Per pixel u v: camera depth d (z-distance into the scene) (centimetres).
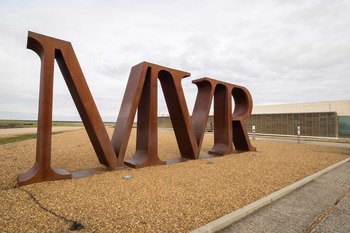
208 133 2973
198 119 1053
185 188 560
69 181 615
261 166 844
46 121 616
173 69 908
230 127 1156
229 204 461
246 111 1256
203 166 835
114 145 823
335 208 462
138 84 805
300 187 607
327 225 387
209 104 1038
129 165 821
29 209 416
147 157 832
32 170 641
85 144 1482
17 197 480
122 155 775
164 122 4488
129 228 352
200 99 1091
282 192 539
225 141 1156
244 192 539
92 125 707
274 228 373
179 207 439
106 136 744
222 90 1174
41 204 442
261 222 395
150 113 846
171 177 668
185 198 489
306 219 409
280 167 834
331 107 3091
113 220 378
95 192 520
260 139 2155
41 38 610
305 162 945
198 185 588
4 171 737
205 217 398
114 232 339
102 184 587
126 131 779
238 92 1268
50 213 400
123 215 398
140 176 677
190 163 895
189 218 393
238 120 1199
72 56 664
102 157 791
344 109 3002
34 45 644
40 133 610
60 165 860
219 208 439
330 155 1151
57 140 1720
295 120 2564
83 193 512
